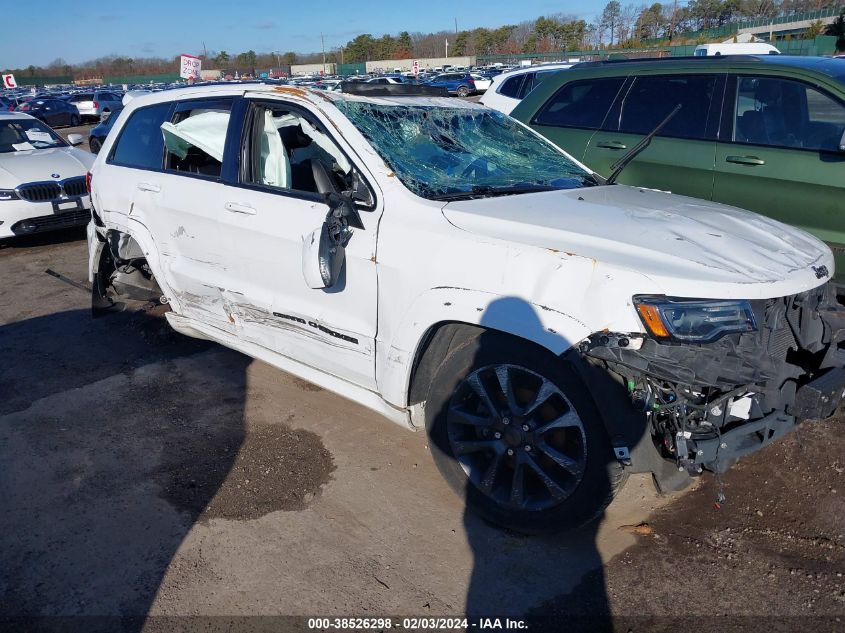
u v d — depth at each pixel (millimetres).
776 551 2979
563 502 2867
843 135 4535
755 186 4984
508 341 2875
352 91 4004
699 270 2629
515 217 3031
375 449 3820
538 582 2822
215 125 4148
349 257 3312
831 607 2662
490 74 45344
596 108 5988
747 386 2729
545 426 2855
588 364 2639
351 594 2770
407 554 2994
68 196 8688
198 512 3285
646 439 2668
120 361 5051
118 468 3660
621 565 2912
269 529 3160
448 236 2986
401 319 3137
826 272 3016
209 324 4367
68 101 34562
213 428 4066
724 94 5234
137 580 2846
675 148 5406
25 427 4109
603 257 2674
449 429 3145
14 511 3305
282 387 4586
